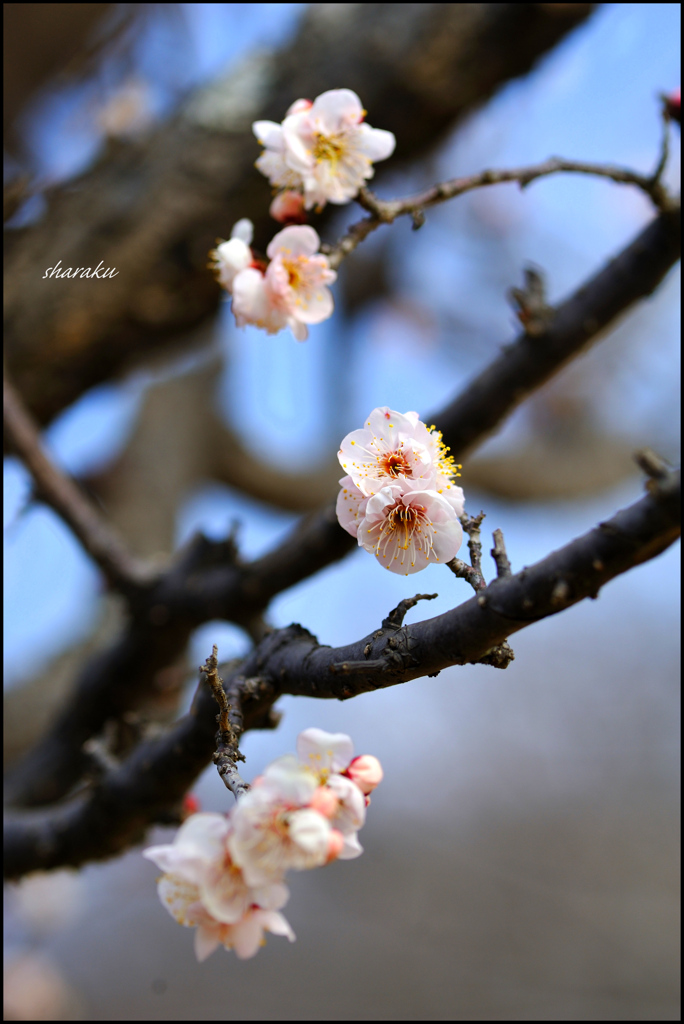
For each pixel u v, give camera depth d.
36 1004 2.31
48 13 1.45
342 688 0.84
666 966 2.95
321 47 1.22
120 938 3.51
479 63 1.16
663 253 0.98
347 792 0.81
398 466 0.83
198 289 1.30
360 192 0.91
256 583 1.02
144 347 1.34
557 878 3.40
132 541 1.90
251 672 0.87
